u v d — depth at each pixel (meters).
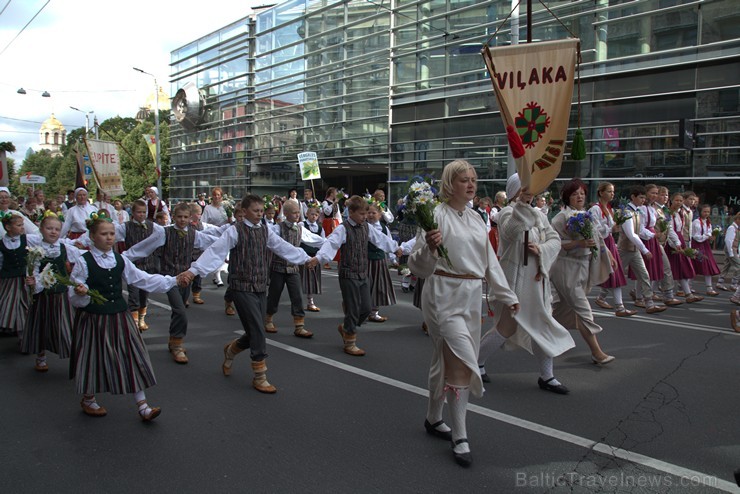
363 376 5.31
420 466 3.50
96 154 10.88
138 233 7.23
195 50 35.75
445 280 3.63
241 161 31.92
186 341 6.71
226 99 33.09
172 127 39.22
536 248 4.64
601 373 5.28
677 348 6.13
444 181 3.71
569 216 5.39
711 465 3.46
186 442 3.88
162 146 53.75
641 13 15.59
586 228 5.21
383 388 4.97
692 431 3.96
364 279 6.11
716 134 14.43
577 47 4.18
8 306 6.09
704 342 6.39
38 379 5.31
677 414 4.27
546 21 17.52
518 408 4.41
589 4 16.69
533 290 4.68
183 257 6.29
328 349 6.29
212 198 10.89
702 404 4.46
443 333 3.58
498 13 19.23
